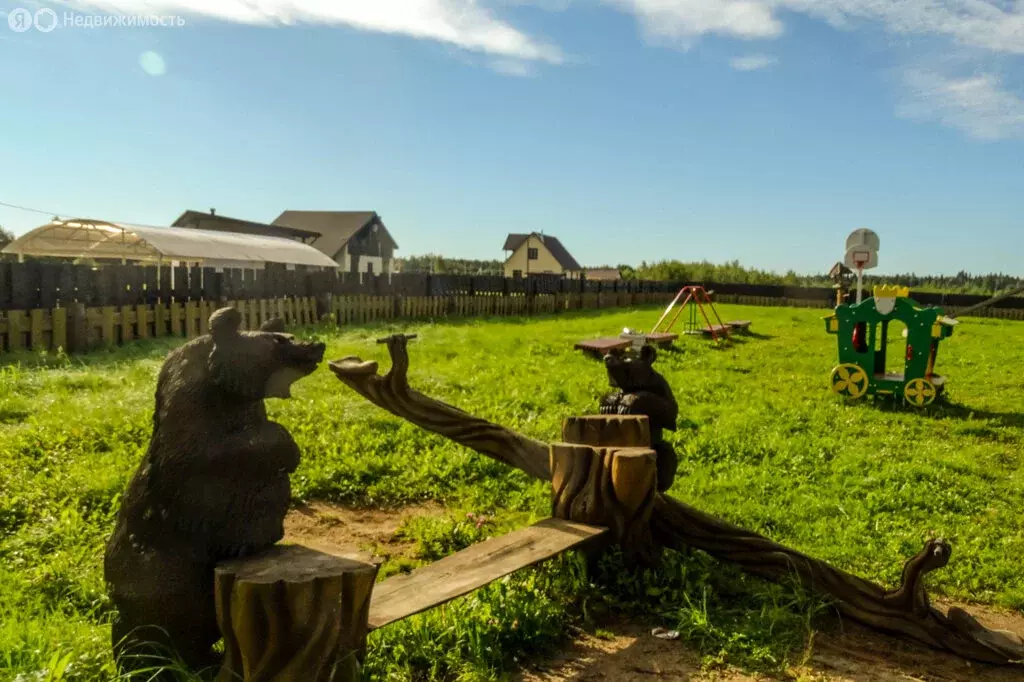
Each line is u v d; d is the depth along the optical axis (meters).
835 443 8.71
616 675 3.63
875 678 3.78
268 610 2.53
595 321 25.12
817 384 13.07
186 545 2.78
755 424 9.46
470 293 25.86
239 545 2.81
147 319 13.28
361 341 14.71
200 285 14.72
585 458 4.61
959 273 58.97
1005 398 12.47
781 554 4.56
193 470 2.76
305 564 2.73
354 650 2.73
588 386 11.16
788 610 4.34
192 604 2.79
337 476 6.53
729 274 61.88
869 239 14.84
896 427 9.90
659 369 13.91
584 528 4.45
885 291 11.65
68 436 6.68
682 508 4.76
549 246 79.44
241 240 27.48
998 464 8.29
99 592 4.15
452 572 3.76
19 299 10.80
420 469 6.82
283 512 2.94
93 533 5.00
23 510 5.24
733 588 4.61
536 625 3.89
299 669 2.55
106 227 22.97
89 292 12.10
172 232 24.67
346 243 51.75
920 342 11.39
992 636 4.20
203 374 2.82
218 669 2.91
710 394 11.68
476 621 3.81
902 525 6.26
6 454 6.11
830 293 43.88
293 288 17.78
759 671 3.75
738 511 6.34
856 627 4.39
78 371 9.67
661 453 5.28
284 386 2.90
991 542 5.96
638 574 4.52
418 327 19.39
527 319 25.53
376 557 2.86
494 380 11.18
